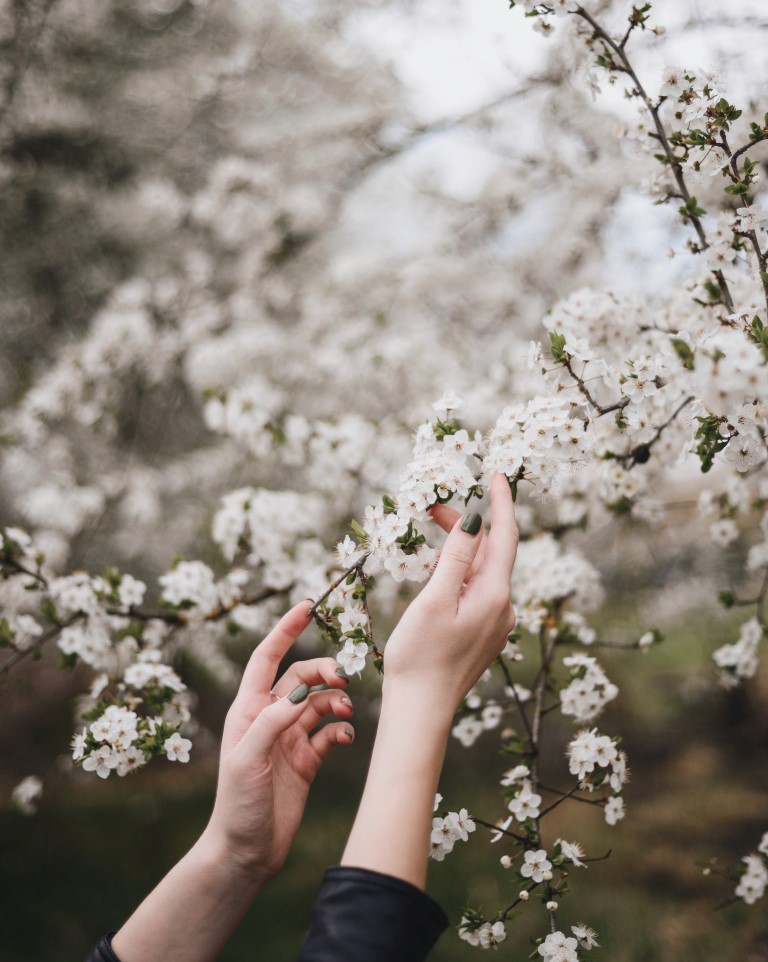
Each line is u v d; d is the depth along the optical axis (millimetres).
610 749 1387
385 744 807
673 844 4664
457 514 1141
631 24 1557
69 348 3885
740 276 1613
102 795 5754
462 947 3785
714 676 3525
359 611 1193
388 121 4320
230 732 1075
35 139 5070
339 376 3791
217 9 4992
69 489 4082
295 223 4309
